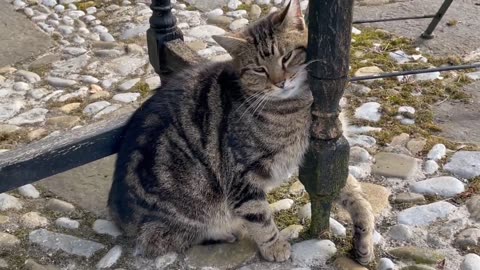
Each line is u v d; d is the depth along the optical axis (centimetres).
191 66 128
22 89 162
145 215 116
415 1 189
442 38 171
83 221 124
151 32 143
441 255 112
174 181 114
